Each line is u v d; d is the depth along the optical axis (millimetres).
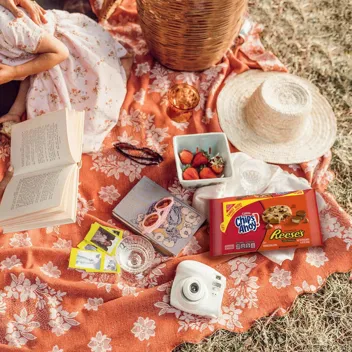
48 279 1521
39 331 1466
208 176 1679
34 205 1450
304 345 1564
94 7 2098
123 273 1603
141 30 2062
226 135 1867
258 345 1555
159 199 1698
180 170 1666
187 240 1645
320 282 1608
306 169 1798
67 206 1471
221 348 1532
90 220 1668
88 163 1781
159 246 1635
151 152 1799
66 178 1497
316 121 1915
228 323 1537
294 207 1653
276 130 1783
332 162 1885
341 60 2164
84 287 1525
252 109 1828
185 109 1893
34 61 1674
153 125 1874
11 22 1593
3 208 1495
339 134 1950
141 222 1649
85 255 1589
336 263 1633
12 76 1663
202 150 1754
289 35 2213
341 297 1633
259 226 1626
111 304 1511
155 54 1980
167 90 1967
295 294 1585
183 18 1685
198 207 1705
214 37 1803
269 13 2244
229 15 1728
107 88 1843
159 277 1584
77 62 1819
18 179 1567
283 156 1825
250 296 1576
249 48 2100
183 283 1509
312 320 1594
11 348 1421
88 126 1811
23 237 1604
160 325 1507
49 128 1623
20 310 1480
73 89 1818
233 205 1646
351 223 1671
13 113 1805
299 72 2115
